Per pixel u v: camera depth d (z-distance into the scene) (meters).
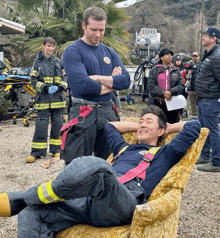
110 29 13.03
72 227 2.21
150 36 14.34
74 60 3.12
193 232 3.08
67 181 1.89
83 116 3.12
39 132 5.39
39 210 2.10
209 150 5.08
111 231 2.07
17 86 8.99
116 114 3.40
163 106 5.14
